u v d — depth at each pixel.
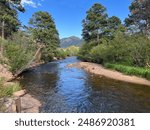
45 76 26.28
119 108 13.38
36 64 41.81
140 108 13.44
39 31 50.06
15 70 23.98
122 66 29.47
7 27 39.50
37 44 44.06
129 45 30.00
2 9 35.53
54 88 18.92
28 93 16.34
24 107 12.21
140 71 25.30
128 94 17.25
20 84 20.11
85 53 56.34
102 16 53.72
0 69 22.86
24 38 29.33
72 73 29.48
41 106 13.28
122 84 21.58
